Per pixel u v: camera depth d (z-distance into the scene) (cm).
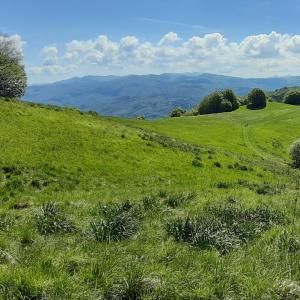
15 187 2427
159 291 782
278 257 1008
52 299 740
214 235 1125
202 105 18050
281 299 795
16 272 818
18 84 7394
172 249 1025
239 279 849
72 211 1588
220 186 2714
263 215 1501
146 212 1552
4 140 3225
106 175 2964
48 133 3688
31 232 1190
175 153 4034
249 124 11844
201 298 778
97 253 983
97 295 773
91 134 4012
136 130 5022
